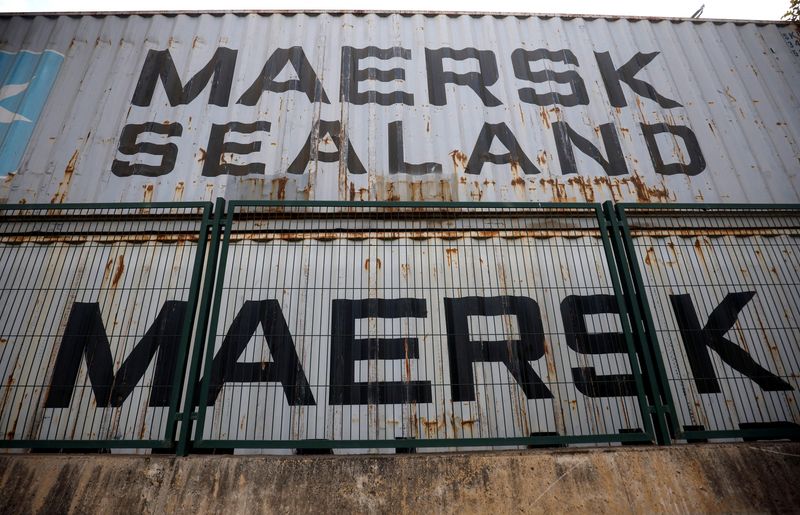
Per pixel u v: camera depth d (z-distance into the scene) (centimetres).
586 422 382
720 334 413
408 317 411
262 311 407
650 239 448
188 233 435
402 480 293
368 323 407
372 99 522
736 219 462
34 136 482
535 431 378
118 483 288
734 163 505
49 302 403
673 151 510
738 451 311
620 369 399
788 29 605
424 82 538
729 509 288
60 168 467
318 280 421
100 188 460
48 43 536
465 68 550
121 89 514
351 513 280
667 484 296
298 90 522
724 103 544
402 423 378
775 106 546
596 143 511
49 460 295
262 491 286
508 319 414
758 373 400
